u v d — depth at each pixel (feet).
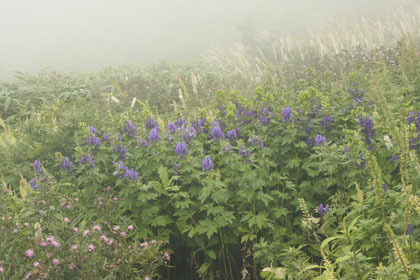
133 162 16.16
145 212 13.93
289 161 16.20
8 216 11.53
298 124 16.92
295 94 23.98
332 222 12.94
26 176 18.76
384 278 8.71
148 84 34.63
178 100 31.86
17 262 9.68
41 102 32.68
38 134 21.67
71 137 21.01
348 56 34.60
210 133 17.57
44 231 11.87
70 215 12.66
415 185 11.74
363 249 11.21
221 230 14.84
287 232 15.08
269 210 14.78
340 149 14.32
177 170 15.01
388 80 21.58
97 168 14.87
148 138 17.17
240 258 15.28
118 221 13.39
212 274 14.64
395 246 8.77
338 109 18.48
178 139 16.33
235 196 14.84
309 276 10.20
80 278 9.90
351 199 13.98
